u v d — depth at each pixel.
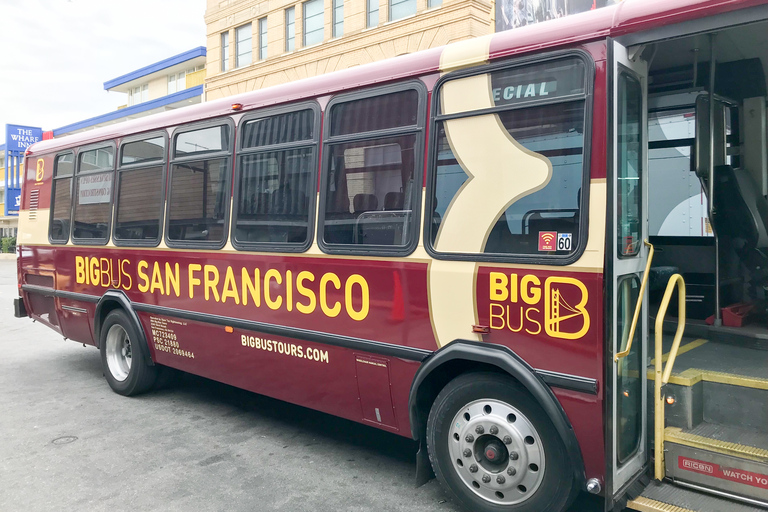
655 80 4.41
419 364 3.49
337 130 4.00
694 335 4.12
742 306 4.19
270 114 4.47
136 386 5.86
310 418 5.33
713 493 2.94
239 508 3.59
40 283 7.27
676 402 3.18
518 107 3.12
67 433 4.92
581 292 2.85
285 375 4.32
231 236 4.70
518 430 3.11
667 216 5.01
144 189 5.63
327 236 4.00
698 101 4.20
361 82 3.85
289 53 19.05
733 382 3.15
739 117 4.62
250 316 4.54
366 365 3.76
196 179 5.07
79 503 3.66
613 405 2.83
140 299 5.66
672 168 4.98
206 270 4.91
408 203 3.56
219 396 6.02
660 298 4.59
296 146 4.24
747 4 2.51
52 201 7.02
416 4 15.74
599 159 2.83
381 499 3.70
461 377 3.34
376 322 3.69
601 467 2.85
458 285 3.29
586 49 2.90
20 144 28.89
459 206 3.33
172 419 5.29
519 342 3.06
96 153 6.31
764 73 4.18
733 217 4.23
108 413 5.46
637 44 2.90
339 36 17.86
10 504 3.66
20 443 4.69
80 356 8.03
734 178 4.21
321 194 4.05
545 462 3.04
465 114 3.32
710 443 2.96
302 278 4.12
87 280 6.35
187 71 30.56
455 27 14.76
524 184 3.09
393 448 4.59
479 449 3.28
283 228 4.30
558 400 2.94
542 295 2.97
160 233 5.41
